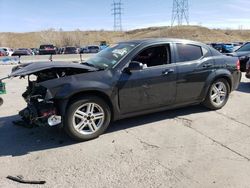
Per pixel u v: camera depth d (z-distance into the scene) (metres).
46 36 98.44
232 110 6.22
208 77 5.81
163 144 4.48
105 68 4.84
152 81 5.04
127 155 4.11
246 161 3.92
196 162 3.89
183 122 5.45
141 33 118.12
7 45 92.69
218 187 3.30
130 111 4.98
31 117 4.49
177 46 5.48
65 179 3.50
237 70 6.36
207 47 5.98
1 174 3.63
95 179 3.49
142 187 3.31
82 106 4.47
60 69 4.68
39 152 4.23
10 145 4.50
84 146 4.42
